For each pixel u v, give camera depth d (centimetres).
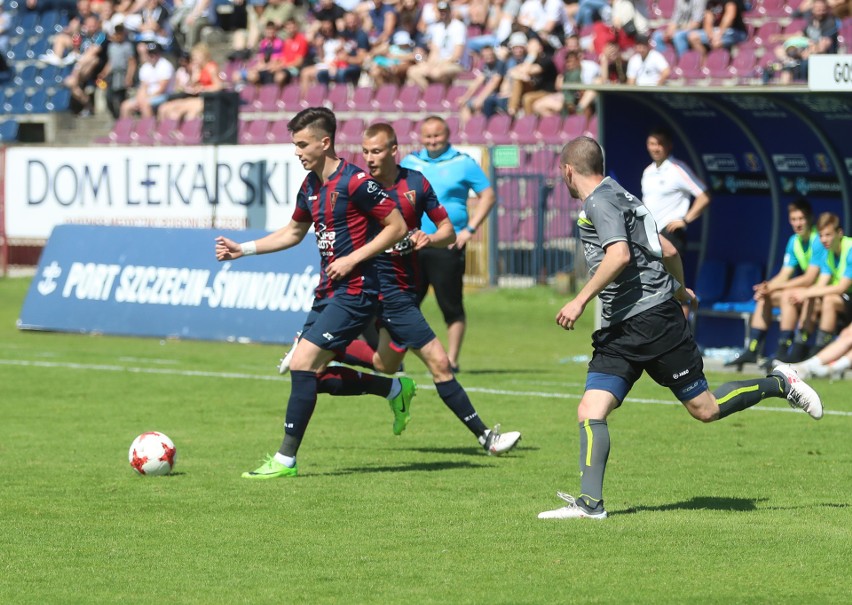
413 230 2264
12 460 2056
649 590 1279
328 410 2648
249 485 1839
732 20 5441
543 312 4650
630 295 1562
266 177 4456
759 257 3634
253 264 4053
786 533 1523
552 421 2470
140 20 7062
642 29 5678
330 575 1346
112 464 2017
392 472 1944
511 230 5066
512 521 1591
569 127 5297
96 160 4859
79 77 7144
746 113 3494
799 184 3519
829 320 3162
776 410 2597
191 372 3238
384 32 6222
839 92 3122
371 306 1905
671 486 1833
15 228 5088
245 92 6303
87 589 1298
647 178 3209
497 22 6066
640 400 2756
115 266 4291
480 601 1241
